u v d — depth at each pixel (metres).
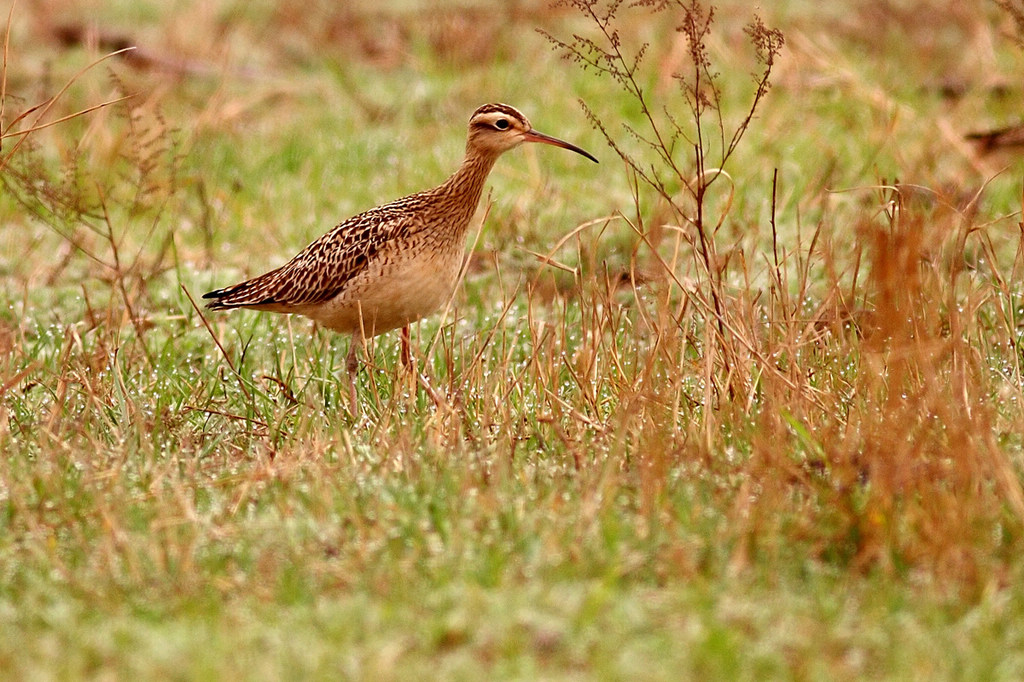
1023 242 12.27
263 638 7.33
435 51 23.52
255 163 19.03
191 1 27.11
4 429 10.71
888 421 9.15
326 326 12.52
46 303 14.62
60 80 22.08
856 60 21.59
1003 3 17.77
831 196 16.31
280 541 8.57
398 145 19.52
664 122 19.39
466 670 6.97
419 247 11.96
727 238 15.42
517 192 17.11
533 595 7.64
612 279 14.62
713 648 7.10
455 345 13.03
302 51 24.75
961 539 8.09
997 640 7.30
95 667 7.14
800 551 8.33
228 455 10.45
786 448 9.58
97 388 11.41
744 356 10.80
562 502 8.98
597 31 23.42
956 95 20.34
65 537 8.93
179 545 8.53
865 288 12.41
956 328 10.05
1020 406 10.16
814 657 7.10
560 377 11.84
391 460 9.87
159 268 15.35
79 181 16.64
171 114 20.41
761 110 19.41
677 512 8.73
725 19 23.75
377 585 7.88
